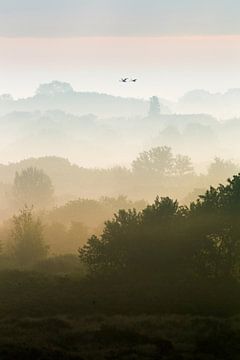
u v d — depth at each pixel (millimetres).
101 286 189125
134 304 168250
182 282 186125
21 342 126812
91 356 118312
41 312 162875
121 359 117000
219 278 190375
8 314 160875
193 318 149875
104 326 140375
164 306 165875
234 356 119688
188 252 194375
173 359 117500
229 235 192125
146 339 131000
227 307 165000
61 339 131250
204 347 125000
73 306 168125
